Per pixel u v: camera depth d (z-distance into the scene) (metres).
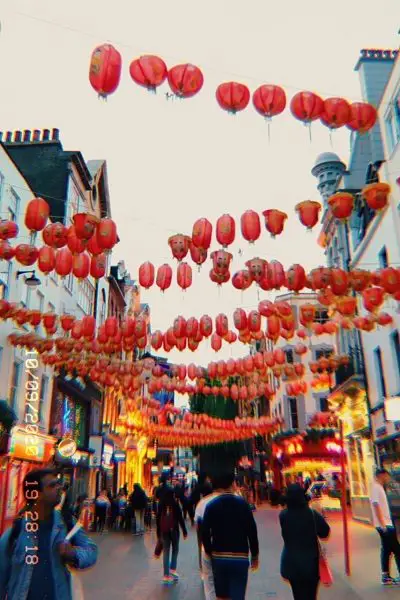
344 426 23.06
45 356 15.83
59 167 22.38
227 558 4.65
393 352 15.98
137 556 12.28
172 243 8.62
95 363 16.23
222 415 32.22
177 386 18.78
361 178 24.16
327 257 27.89
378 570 9.57
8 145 23.03
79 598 3.72
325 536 5.32
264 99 6.04
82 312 23.44
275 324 12.41
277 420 27.67
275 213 8.12
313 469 32.66
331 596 7.50
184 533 9.51
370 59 23.81
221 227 8.15
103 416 27.05
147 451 39.69
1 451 13.20
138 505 18.30
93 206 26.25
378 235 17.19
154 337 12.18
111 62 5.56
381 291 10.63
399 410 14.14
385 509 8.42
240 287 9.95
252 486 48.06
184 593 8.07
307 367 39.75
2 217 14.59
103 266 9.62
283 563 5.18
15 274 15.32
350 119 6.23
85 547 3.31
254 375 18.14
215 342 12.55
